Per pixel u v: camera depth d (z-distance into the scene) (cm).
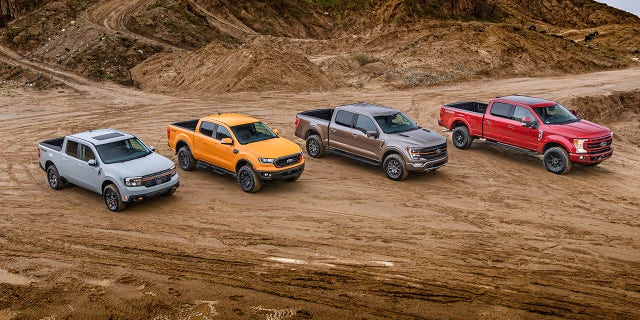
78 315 734
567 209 1164
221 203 1197
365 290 795
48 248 950
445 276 840
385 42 5256
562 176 1438
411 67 4044
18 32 5322
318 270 862
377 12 7994
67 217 1109
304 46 5697
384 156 1398
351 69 4212
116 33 4916
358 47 5447
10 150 1783
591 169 1523
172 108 2688
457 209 1161
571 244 966
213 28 5881
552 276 839
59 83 3566
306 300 767
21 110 2661
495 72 4244
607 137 1436
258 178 1245
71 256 918
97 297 780
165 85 3603
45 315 734
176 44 5194
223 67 3459
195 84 3422
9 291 798
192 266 878
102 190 1163
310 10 7756
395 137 1363
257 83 3203
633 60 5325
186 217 1109
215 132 1340
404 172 1347
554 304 754
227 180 1381
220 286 810
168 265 882
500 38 4888
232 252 933
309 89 3266
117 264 886
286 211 1147
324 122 1553
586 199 1236
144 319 722
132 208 1166
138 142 1264
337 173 1452
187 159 1436
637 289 796
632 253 927
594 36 7162
